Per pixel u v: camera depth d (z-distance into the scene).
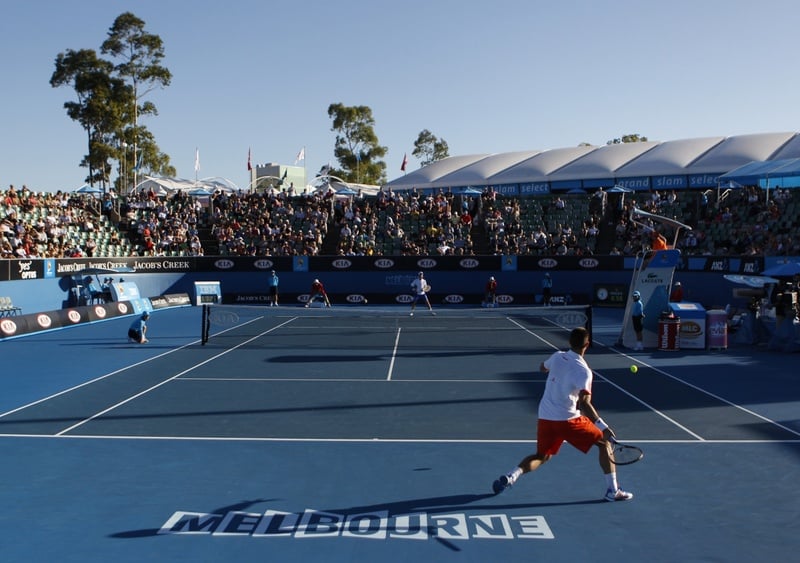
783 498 8.72
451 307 39.72
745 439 11.54
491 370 18.61
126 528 7.79
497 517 8.09
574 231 43.84
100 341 24.95
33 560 6.98
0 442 11.37
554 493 8.91
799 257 29.28
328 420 12.94
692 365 19.61
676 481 9.38
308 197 47.47
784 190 39.00
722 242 37.41
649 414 13.41
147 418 13.07
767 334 23.70
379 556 7.06
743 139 52.56
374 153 92.69
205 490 9.05
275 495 8.85
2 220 34.84
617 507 8.41
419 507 8.41
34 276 32.41
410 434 11.91
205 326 24.16
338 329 29.23
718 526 7.83
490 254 42.53
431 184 61.94
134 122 69.88
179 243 43.59
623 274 38.91
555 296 39.84
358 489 9.09
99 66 67.62
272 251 43.25
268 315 35.97
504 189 58.31
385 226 44.75
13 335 25.73
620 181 52.91
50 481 9.41
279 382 16.86
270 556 7.07
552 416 8.46
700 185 49.25
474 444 11.25
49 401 14.61
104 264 37.72
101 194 45.44
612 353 22.05
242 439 11.57
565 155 60.59
